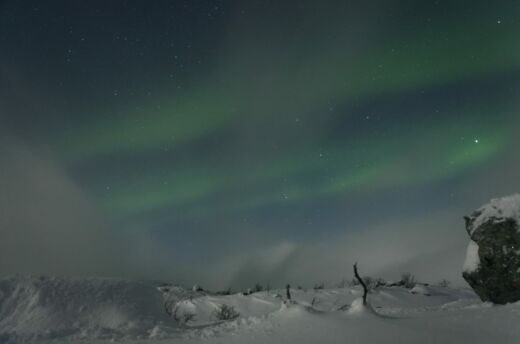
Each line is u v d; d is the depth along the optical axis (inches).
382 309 553.3
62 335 471.5
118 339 426.6
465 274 482.0
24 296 593.9
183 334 414.9
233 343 322.3
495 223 462.0
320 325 317.1
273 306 892.0
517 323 298.2
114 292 633.6
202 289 1115.9
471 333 291.0
